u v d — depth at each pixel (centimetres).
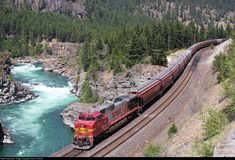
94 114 4169
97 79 11756
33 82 14875
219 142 3028
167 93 6675
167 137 4206
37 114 9931
